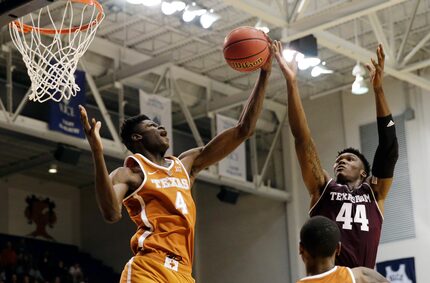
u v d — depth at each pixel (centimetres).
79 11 1661
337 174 650
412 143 2052
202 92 2191
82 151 1845
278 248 2267
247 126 611
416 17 1847
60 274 2411
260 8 1408
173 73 2041
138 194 549
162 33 1900
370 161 2108
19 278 2280
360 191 630
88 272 2545
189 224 549
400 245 2031
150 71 1867
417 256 1995
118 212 517
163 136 582
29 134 1700
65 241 2659
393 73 1739
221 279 2367
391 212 2064
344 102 2192
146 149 577
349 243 609
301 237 476
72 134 1755
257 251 2312
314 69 1925
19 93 1873
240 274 2333
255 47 624
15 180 2581
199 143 1988
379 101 629
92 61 1939
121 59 1952
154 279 527
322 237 468
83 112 503
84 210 2714
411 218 2023
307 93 2258
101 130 2083
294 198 2262
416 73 2016
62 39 1585
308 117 2264
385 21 1819
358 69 1797
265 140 2370
